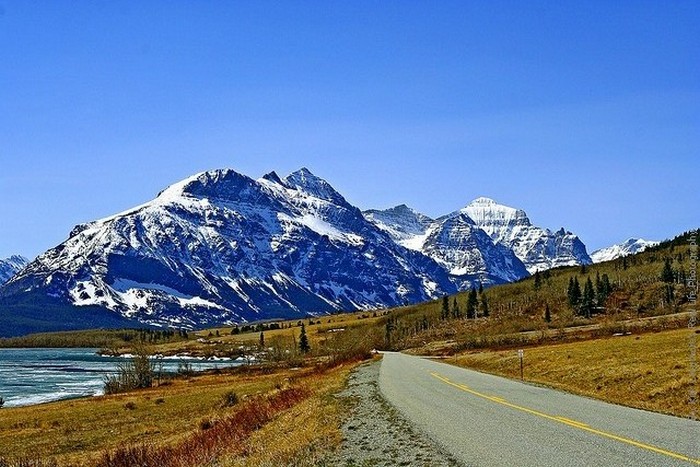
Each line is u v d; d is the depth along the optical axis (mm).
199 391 76438
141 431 43844
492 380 39875
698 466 12031
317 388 40188
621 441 14953
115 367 171250
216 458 20094
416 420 20562
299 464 15211
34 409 65062
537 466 12633
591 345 66062
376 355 104625
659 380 32781
